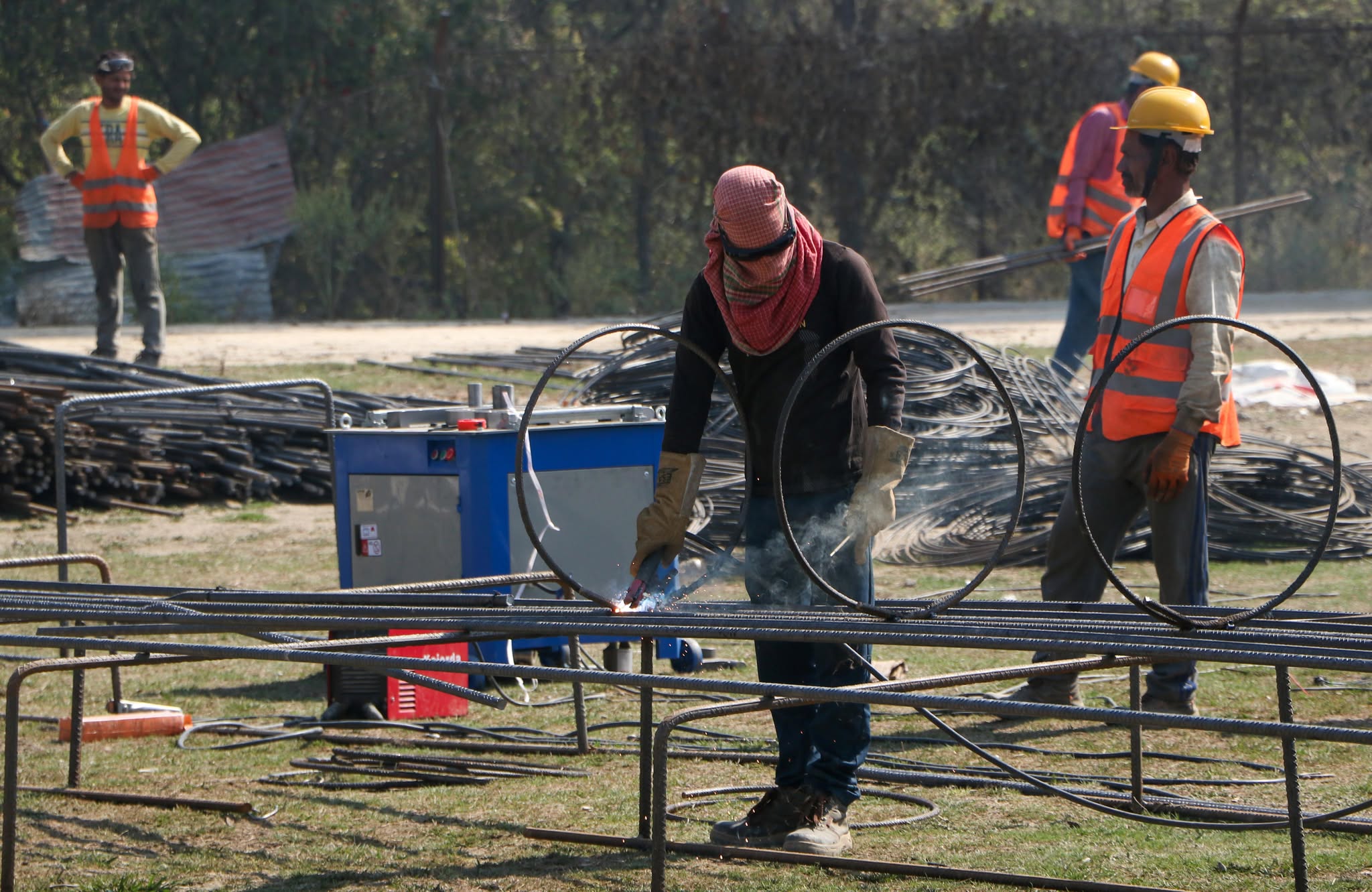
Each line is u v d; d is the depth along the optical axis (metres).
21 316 93.25
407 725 21.67
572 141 106.75
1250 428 49.78
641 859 15.77
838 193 102.62
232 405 47.44
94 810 17.78
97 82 56.28
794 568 16.11
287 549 37.00
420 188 108.62
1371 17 110.69
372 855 16.02
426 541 24.59
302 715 22.77
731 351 15.89
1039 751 20.20
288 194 100.94
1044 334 75.12
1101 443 21.98
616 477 24.88
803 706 15.99
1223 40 105.12
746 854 15.62
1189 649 12.41
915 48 101.12
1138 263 21.69
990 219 105.00
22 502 41.62
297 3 105.81
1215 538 36.09
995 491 37.84
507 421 25.06
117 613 15.91
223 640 28.31
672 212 106.81
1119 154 47.78
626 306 105.31
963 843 16.16
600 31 119.50
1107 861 15.38
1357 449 46.34
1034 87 101.69
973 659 25.80
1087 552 22.38
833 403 15.55
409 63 107.88
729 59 100.69
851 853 15.86
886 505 15.12
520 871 15.43
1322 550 14.23
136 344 70.38
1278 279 107.12
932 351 46.25
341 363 63.31
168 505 43.97
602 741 21.02
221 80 107.88
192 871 15.52
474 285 107.50
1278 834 16.34
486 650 24.27
